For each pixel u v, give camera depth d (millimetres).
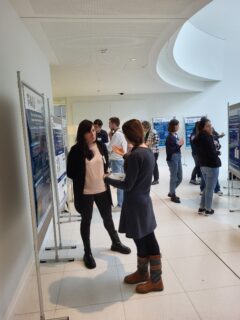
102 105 8688
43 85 3900
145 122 5680
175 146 4465
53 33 3201
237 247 2809
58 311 1977
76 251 2928
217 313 1869
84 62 4551
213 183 3730
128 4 2582
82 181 2518
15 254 2150
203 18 7234
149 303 2010
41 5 2506
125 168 1989
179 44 5848
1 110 1998
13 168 2213
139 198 1979
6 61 2193
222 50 8383
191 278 2289
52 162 2893
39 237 2025
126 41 3617
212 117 8805
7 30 2275
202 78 7902
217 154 3705
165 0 2520
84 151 2514
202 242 2959
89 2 2500
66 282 2340
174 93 8805
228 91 8648
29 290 2250
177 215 3885
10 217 2070
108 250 2904
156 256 2094
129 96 8750
